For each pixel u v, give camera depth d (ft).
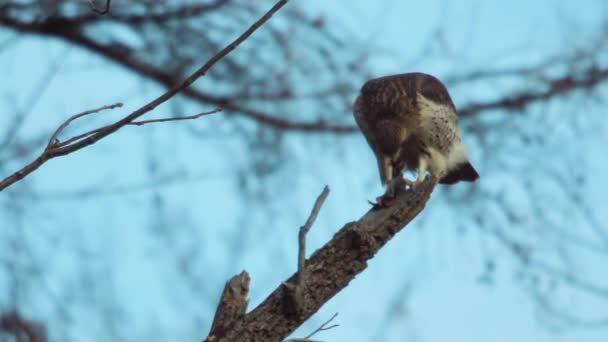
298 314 20.04
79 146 18.39
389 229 22.21
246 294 20.15
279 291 20.10
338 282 20.48
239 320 20.01
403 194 23.11
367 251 20.53
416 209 22.53
